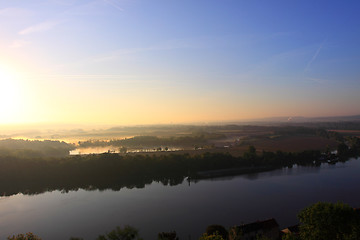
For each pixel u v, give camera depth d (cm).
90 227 6919
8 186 11225
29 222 7331
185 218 7356
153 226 6875
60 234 6562
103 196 9619
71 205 8662
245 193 9619
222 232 6003
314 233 4178
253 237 5625
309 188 10094
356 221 4012
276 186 10481
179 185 11038
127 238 4303
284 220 7088
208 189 10275
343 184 10562
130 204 8638
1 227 7044
